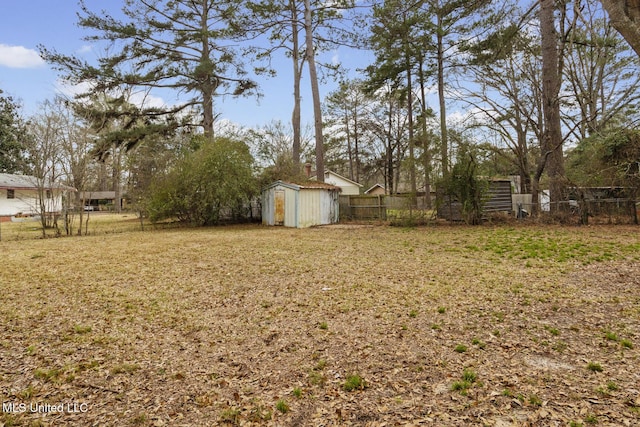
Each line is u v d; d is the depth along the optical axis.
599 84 18.97
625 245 7.93
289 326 3.92
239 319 4.17
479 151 13.72
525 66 18.64
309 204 15.89
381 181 44.62
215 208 16.25
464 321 3.89
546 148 14.59
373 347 3.33
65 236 13.20
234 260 7.64
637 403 2.28
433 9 16.80
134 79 17.86
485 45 16.78
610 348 3.12
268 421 2.29
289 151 30.30
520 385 2.58
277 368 3.00
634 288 4.82
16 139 26.61
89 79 16.88
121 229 15.68
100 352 3.37
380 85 20.81
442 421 2.21
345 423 2.24
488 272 5.99
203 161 15.34
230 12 17.91
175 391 2.69
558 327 3.64
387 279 5.73
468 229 12.46
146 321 4.15
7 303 4.84
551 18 13.12
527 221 13.48
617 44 16.64
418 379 2.73
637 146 11.75
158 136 19.66
